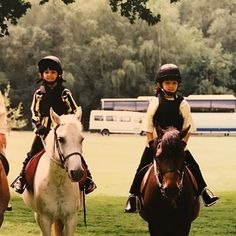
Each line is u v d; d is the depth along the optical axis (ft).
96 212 50.24
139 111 214.69
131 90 227.61
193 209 27.40
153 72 226.79
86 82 228.22
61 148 25.23
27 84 228.63
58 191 27.45
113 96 227.81
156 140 26.05
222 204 55.67
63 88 29.84
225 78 236.43
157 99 27.58
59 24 230.27
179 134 25.05
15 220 46.29
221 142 159.84
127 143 151.53
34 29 226.79
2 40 230.27
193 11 270.46
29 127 228.22
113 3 75.00
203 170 85.81
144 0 74.13
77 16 228.63
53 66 29.32
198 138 188.14
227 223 45.96
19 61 228.84
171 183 23.99
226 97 211.20
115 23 229.25
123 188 66.18
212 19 267.80
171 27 227.20
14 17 69.62
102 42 223.51
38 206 28.04
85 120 234.79
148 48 223.30
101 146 137.28
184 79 233.96
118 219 46.88
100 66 226.17
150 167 28.04
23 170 29.99
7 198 28.60
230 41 255.91
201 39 246.27
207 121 211.00
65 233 28.07
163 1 228.84
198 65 234.58
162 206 26.50
